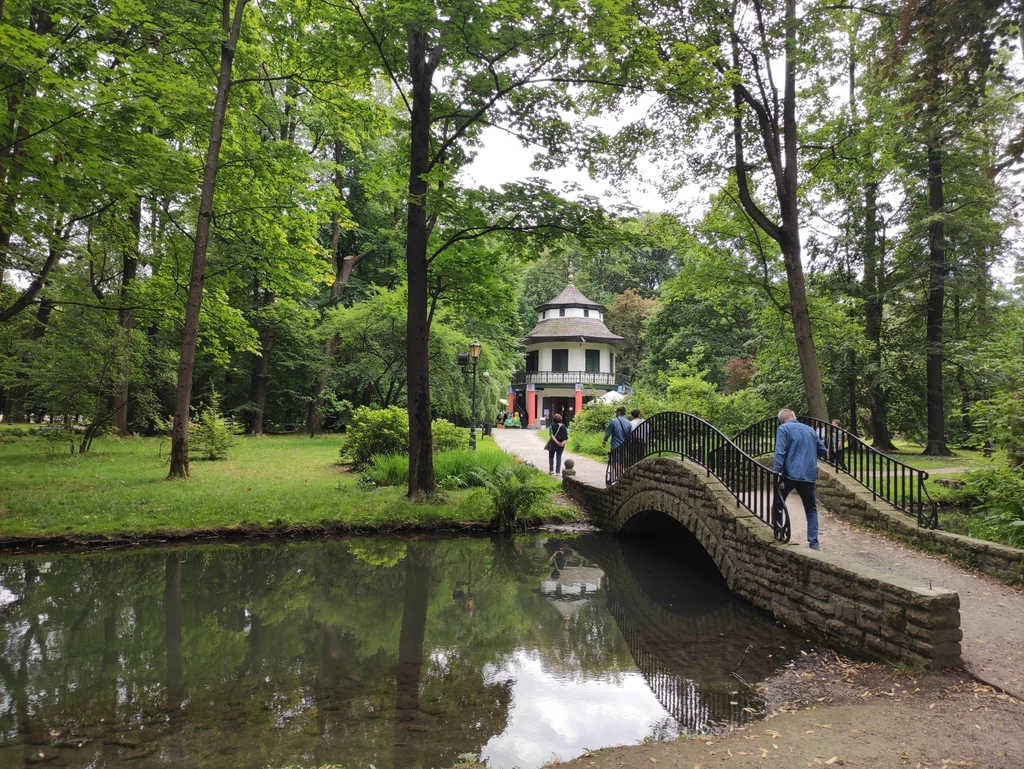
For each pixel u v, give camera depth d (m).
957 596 4.32
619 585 7.96
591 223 10.75
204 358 26.75
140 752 3.57
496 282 12.90
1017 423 8.52
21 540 8.52
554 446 15.74
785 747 3.23
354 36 10.94
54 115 9.27
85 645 5.48
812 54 13.09
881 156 15.41
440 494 11.48
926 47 8.62
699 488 7.93
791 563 6.02
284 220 14.64
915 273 20.25
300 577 7.93
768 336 21.66
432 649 5.54
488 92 10.77
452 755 3.58
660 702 4.37
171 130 12.93
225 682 4.70
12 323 18.53
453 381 26.11
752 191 16.48
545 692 4.57
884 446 21.59
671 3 12.84
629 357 49.25
